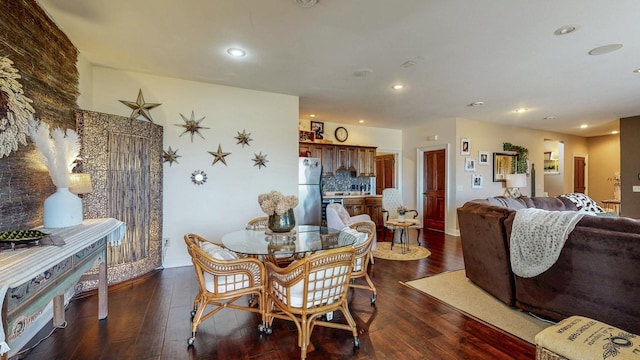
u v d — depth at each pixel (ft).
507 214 8.79
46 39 7.43
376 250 15.69
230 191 13.15
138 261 10.94
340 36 8.44
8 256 4.42
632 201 19.20
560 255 7.20
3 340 3.56
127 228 10.59
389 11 7.14
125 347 6.56
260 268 7.23
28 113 6.44
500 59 10.00
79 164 9.32
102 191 9.87
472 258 10.48
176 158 12.25
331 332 7.32
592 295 6.64
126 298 9.21
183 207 12.40
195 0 6.75
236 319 7.98
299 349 6.57
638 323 5.96
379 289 10.20
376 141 23.68
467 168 20.39
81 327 7.40
